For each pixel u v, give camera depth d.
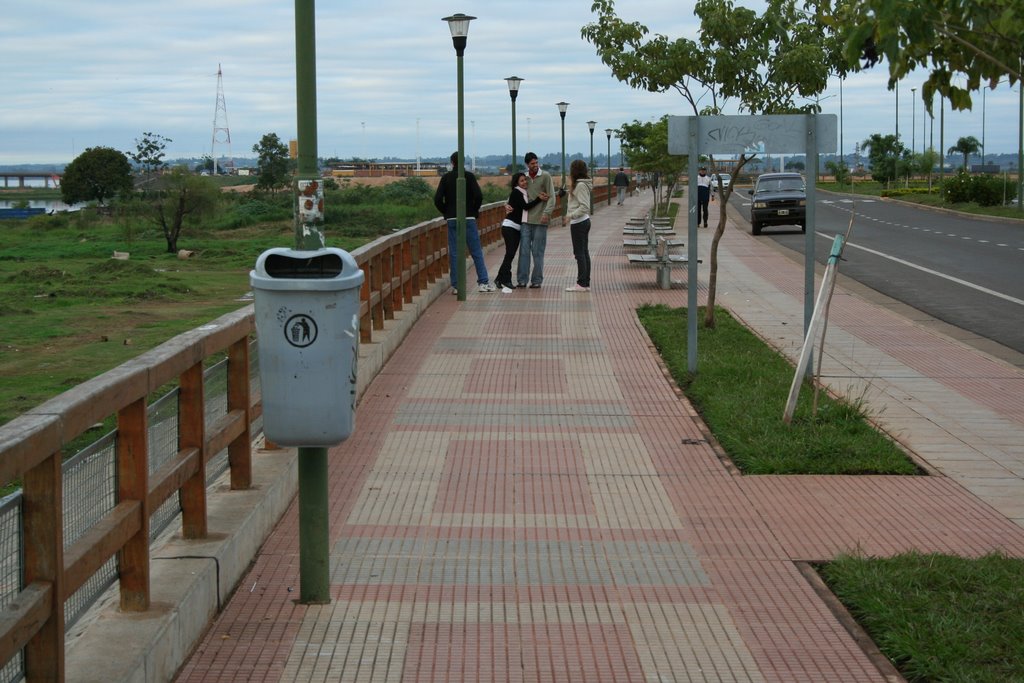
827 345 13.08
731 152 10.78
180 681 4.66
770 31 10.29
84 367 15.18
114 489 4.60
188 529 5.62
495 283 18.20
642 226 30.73
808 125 10.68
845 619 5.37
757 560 6.20
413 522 6.84
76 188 79.38
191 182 40.38
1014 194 53.44
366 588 5.75
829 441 8.35
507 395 10.41
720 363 11.30
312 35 5.37
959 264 24.80
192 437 5.58
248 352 6.60
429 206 63.03
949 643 4.90
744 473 7.96
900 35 5.12
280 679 4.69
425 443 8.72
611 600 5.61
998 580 5.61
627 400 10.23
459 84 16.33
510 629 5.25
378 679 4.71
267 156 78.62
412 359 12.08
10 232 54.78
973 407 9.96
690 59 12.55
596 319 14.88
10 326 19.39
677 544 6.48
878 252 28.34
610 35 13.02
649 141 42.28
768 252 26.81
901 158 102.56
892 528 6.75
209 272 31.38
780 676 4.77
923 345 13.12
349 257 5.10
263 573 5.94
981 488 7.57
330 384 5.05
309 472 5.45
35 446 3.46
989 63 5.51
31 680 3.69
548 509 7.12
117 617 4.61
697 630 5.25
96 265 29.72
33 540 3.67
